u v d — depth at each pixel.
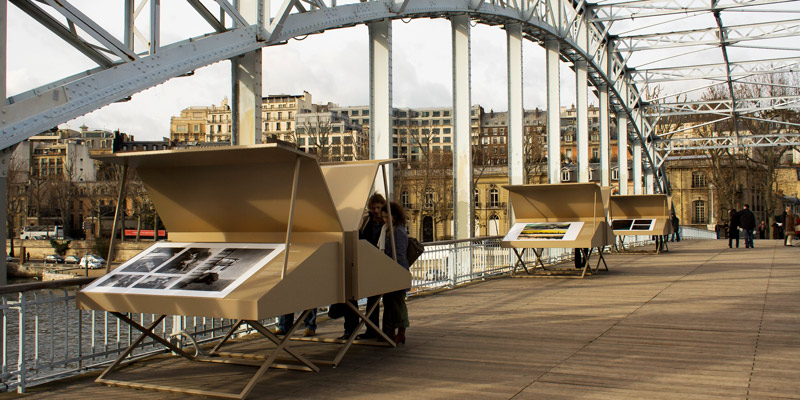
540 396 5.37
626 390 5.52
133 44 7.75
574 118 124.25
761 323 8.87
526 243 14.74
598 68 27.34
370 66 12.73
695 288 13.05
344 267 6.13
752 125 58.44
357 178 6.89
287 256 5.39
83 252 61.44
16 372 5.75
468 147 15.19
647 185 44.09
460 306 10.82
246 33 9.17
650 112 39.56
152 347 7.31
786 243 30.33
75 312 13.30
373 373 6.27
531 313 9.96
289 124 132.50
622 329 8.48
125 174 6.20
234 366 6.70
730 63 32.59
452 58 15.52
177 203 6.54
